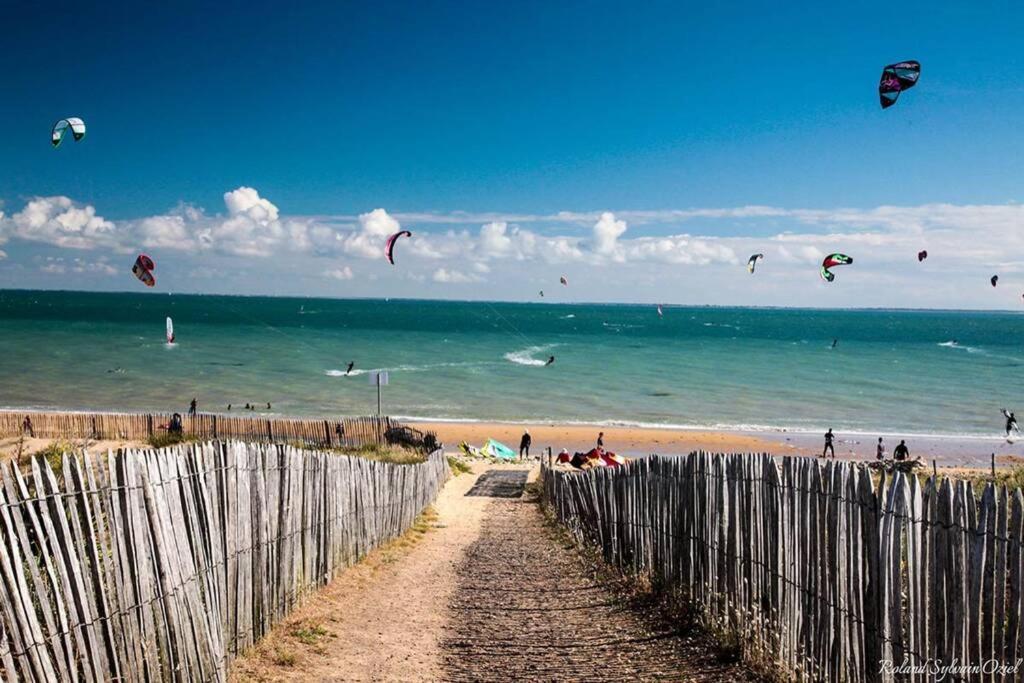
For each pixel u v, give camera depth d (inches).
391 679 241.4
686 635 284.8
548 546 568.1
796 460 227.1
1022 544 145.0
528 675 247.6
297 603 313.7
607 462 1232.2
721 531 281.0
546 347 4005.9
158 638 197.8
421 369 2773.1
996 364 3523.6
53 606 167.5
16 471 159.2
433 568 460.4
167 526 204.2
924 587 169.9
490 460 1387.8
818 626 212.4
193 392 2053.4
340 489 390.6
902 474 181.0
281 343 3791.8
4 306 7219.5
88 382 2151.8
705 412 2026.3
